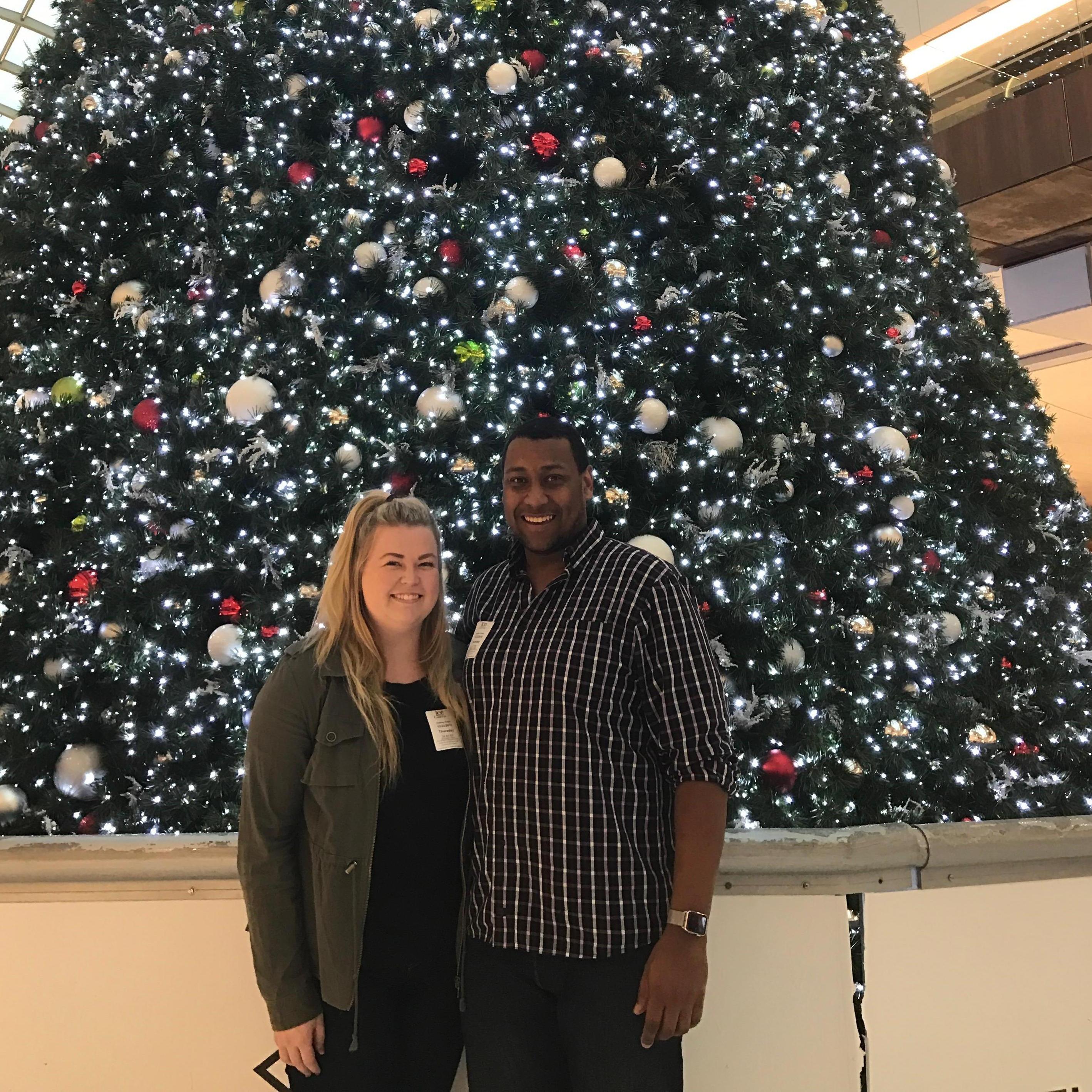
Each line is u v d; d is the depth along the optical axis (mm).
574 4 2902
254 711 1477
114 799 2512
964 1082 1790
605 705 1438
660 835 1468
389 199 2795
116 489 2748
